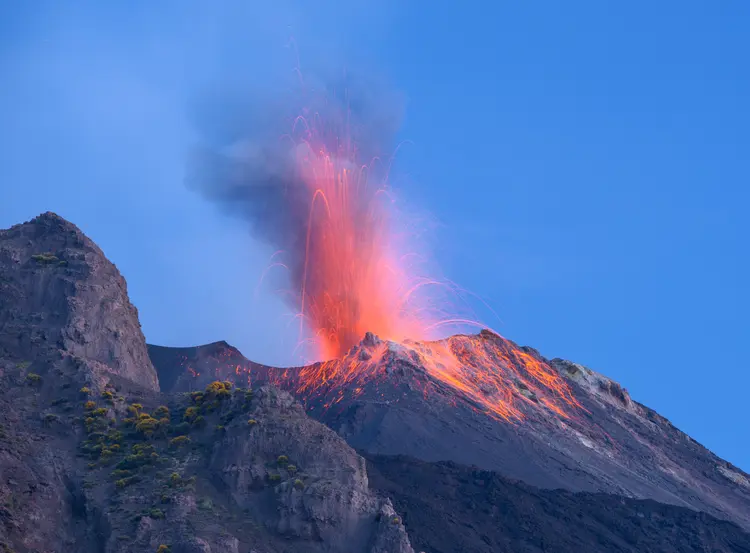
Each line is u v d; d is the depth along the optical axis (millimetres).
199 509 155625
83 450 166625
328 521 154375
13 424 168000
